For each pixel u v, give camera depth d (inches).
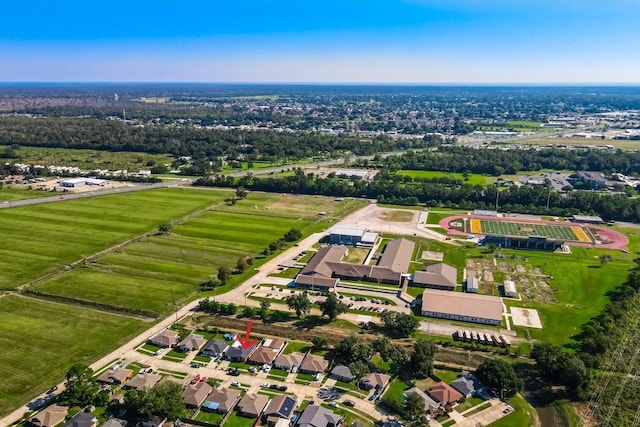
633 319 6427.2
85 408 4751.5
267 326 6338.6
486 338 5994.1
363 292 7357.3
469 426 4601.4
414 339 6063.0
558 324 6427.2
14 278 7554.1
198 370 5408.5
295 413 4724.4
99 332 6122.1
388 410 4803.2
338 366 5374.0
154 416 4598.9
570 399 4982.8
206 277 7770.7
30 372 5285.4
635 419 4660.4
